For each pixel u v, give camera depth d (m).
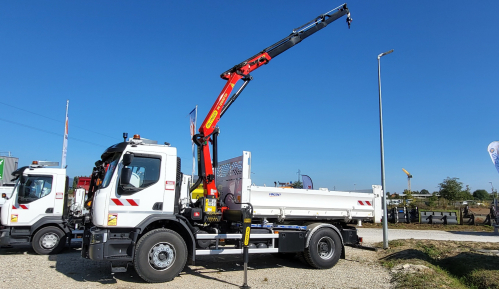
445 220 25.08
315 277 8.05
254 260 10.07
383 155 12.58
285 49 10.38
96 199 7.18
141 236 7.32
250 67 9.65
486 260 9.08
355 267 9.30
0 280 7.23
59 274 7.88
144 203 7.37
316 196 9.38
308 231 9.09
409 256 9.99
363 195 10.12
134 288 6.78
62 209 11.16
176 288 6.83
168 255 7.29
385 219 12.16
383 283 7.52
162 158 7.71
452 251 10.88
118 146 7.51
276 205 8.80
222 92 9.05
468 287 7.45
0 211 11.27
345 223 10.25
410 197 41.72
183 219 7.62
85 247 7.87
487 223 25.06
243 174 8.41
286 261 10.03
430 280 7.27
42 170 11.10
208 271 8.47
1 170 26.25
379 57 13.24
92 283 7.09
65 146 20.73
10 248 12.20
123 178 7.02
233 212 8.40
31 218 10.73
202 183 8.69
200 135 8.60
